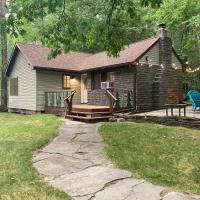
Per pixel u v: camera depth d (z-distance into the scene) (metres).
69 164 6.74
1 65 23.58
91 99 18.64
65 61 22.22
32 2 8.46
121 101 16.67
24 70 21.75
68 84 21.86
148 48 17.67
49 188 5.38
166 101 18.05
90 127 11.42
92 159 7.12
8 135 10.22
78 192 5.21
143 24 27.33
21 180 5.77
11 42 38.31
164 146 8.05
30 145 8.40
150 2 9.29
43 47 22.84
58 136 9.80
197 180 5.96
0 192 5.26
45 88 20.62
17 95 22.84
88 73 21.27
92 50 29.92
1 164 6.77
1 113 21.88
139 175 6.10
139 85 17.34
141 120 12.70
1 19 9.06
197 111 14.59
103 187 5.40
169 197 4.99
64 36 10.61
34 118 15.62
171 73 18.62
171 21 18.75
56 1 7.91
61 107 17.64
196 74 23.89
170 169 6.46
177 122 11.27
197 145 8.09
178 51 26.20
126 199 4.90
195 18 17.44
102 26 11.01
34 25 28.75
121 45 11.34
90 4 22.50
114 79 18.92
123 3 10.50
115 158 7.15
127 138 9.03
